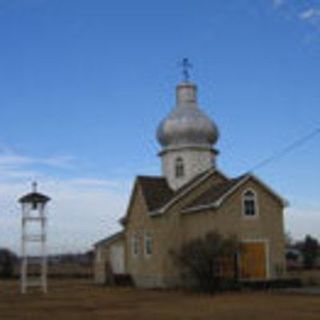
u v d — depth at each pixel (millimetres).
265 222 47188
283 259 47219
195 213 48438
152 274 51000
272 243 47094
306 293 39812
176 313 29859
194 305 33750
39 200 49906
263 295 39188
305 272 64938
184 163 54281
